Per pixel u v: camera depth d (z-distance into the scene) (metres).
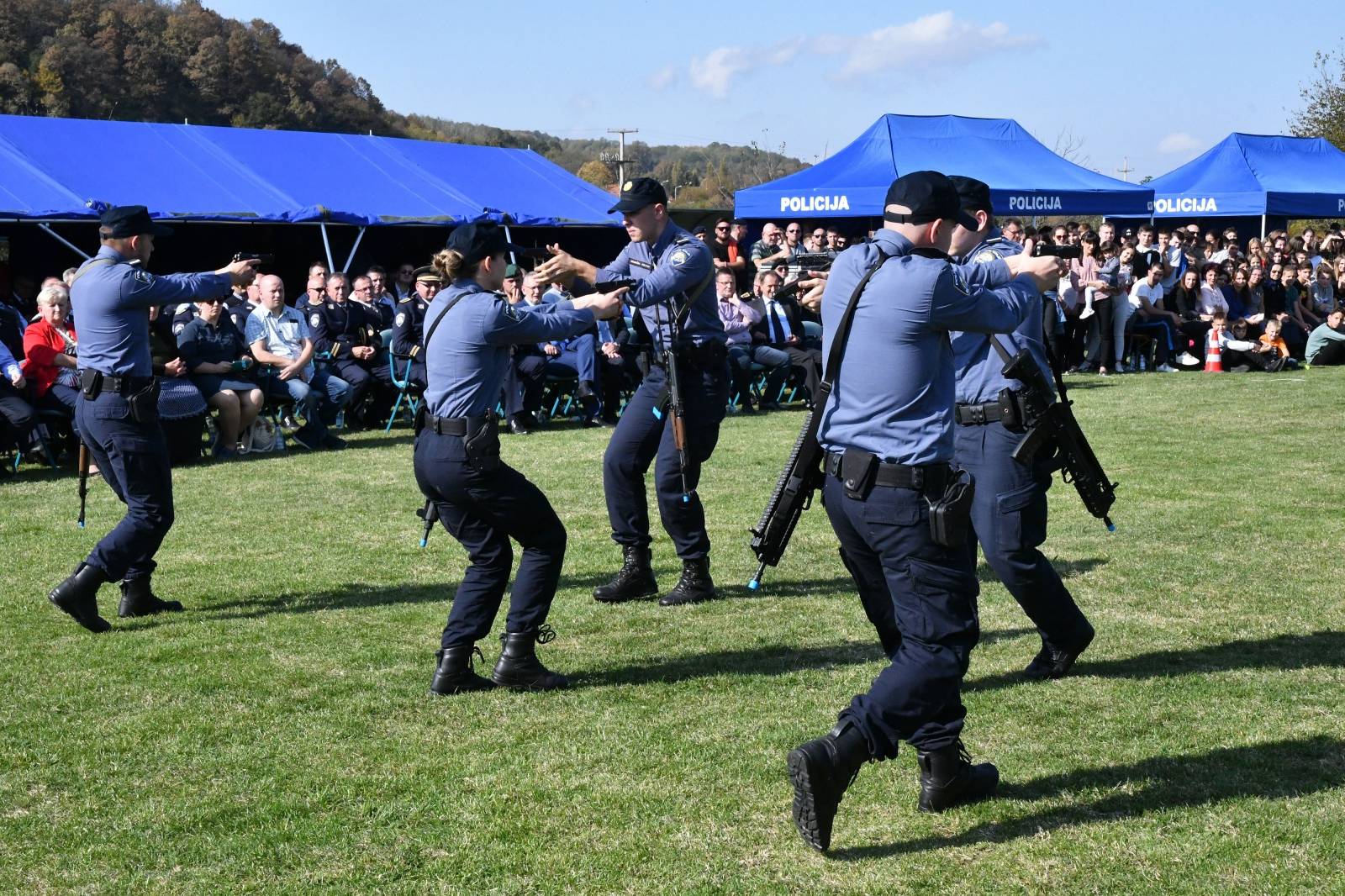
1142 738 4.04
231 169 14.66
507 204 16.36
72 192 12.83
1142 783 3.69
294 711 4.38
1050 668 4.66
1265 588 5.79
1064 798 3.61
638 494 5.80
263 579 6.20
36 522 7.52
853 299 3.42
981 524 4.48
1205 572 6.10
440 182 16.33
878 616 3.90
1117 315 15.73
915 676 3.33
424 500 8.17
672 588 6.01
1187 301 16.50
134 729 4.21
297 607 5.71
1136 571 6.13
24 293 12.87
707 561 5.82
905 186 3.43
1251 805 3.53
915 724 3.36
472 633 4.53
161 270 16.14
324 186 15.06
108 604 5.78
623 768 3.86
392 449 10.41
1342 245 21.75
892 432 3.38
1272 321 16.31
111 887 3.17
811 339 13.31
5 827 3.50
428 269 4.61
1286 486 8.20
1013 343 4.40
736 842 3.38
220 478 9.05
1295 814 3.47
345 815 3.56
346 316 11.66
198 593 5.94
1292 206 20.42
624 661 4.93
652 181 5.76
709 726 4.20
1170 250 17.77
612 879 3.19
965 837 3.39
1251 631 5.16
